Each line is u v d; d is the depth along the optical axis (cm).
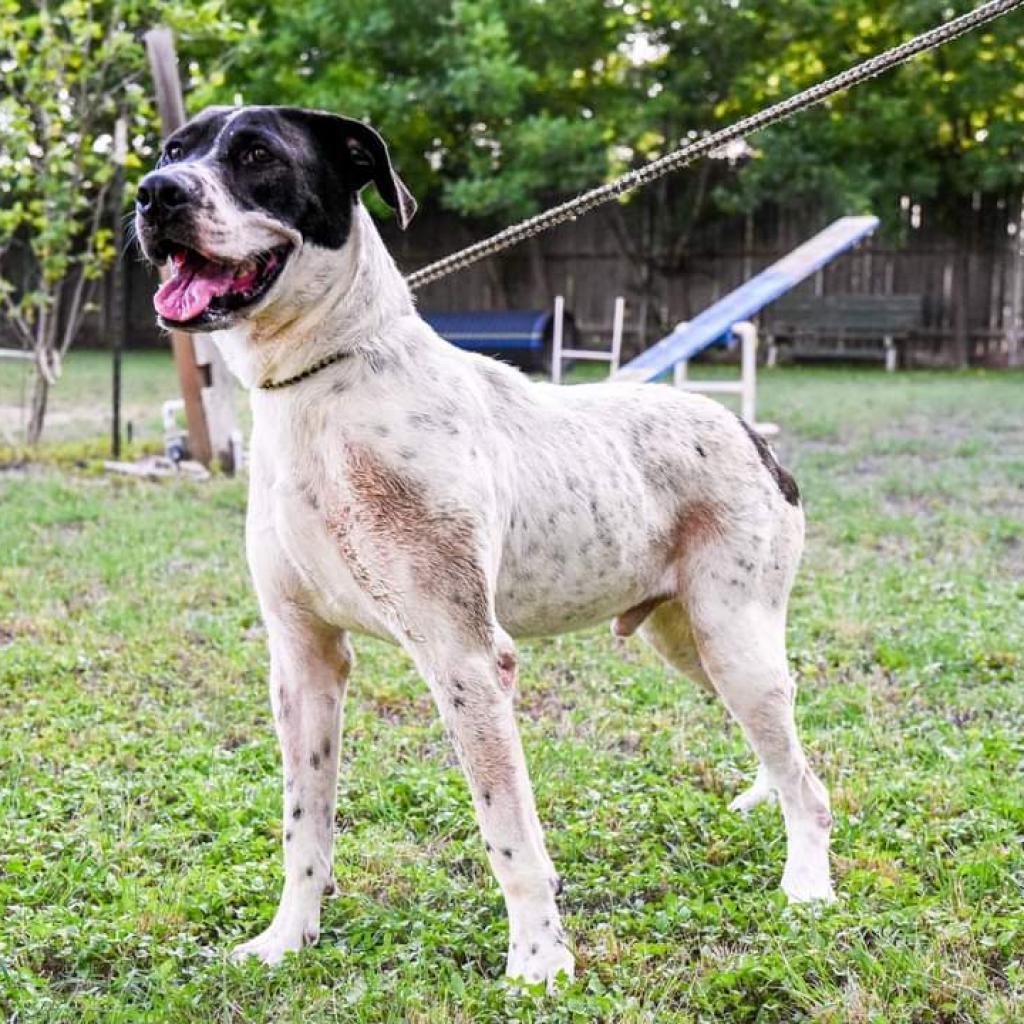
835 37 2178
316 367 313
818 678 570
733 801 436
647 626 409
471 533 312
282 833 403
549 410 357
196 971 323
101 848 392
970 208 2281
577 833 404
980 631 627
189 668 580
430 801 429
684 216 2356
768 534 374
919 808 417
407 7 2120
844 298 2297
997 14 367
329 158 316
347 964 327
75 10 1124
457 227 2425
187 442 1146
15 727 499
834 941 327
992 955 323
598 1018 295
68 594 697
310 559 321
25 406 1502
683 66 2252
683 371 1311
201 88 1209
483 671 312
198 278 303
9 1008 303
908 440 1324
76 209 1187
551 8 2166
